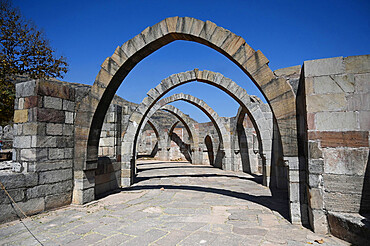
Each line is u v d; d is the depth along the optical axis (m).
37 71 11.35
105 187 7.64
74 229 4.30
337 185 3.93
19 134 5.51
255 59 4.93
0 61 10.12
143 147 29.06
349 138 3.92
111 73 5.95
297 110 4.65
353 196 3.85
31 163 5.23
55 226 4.46
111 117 8.56
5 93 9.63
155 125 22.38
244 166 14.02
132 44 5.88
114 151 8.47
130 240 3.80
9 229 4.28
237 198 6.86
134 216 5.11
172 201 6.50
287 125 4.64
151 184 9.50
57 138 5.70
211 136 17.33
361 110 3.90
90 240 3.80
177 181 10.30
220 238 3.87
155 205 6.06
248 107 9.24
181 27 5.45
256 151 13.72
